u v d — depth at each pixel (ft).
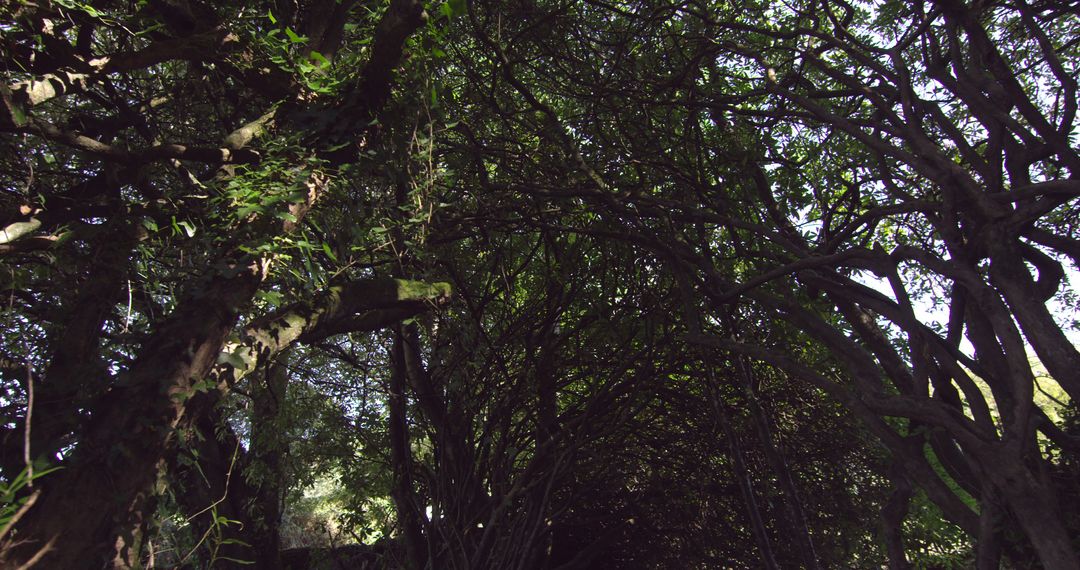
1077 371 5.62
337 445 15.17
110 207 7.14
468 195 12.43
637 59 12.87
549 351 12.59
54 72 6.52
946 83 8.17
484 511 12.08
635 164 12.35
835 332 8.76
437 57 9.09
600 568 14.82
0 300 6.36
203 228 7.30
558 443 12.18
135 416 5.27
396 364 13.16
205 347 5.94
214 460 14.43
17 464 4.82
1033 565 5.94
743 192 11.81
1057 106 8.63
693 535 14.14
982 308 6.37
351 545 16.63
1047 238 6.91
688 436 13.25
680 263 10.82
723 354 12.01
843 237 8.98
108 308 6.31
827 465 13.98
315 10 9.81
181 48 7.42
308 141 8.36
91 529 4.75
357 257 9.30
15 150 7.12
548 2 13.05
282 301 7.39
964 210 7.30
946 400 7.48
